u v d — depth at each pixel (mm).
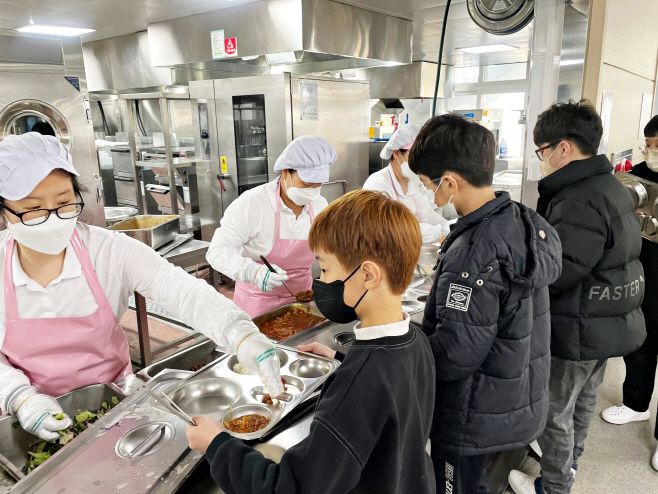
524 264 1218
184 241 3338
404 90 6211
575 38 2217
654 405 2705
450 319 1212
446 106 6957
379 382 825
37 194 1157
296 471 794
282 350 1565
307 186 2080
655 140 2357
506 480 2078
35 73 2844
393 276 880
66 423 1156
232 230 2143
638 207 2309
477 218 1260
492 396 1299
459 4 3881
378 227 859
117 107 5754
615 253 1659
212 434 957
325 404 829
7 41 2705
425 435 981
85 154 3162
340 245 884
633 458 2279
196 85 4398
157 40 4691
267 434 1154
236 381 1392
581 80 2332
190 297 1385
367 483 881
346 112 4449
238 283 2367
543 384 1396
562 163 1738
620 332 1724
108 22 4609
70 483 958
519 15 2172
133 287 1496
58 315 1349
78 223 1454
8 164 1104
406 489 940
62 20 4508
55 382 1369
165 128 4484
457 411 1329
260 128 4102
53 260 1323
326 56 4172
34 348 1330
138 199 5012
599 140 1698
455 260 1236
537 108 2238
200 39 4336
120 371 1521
